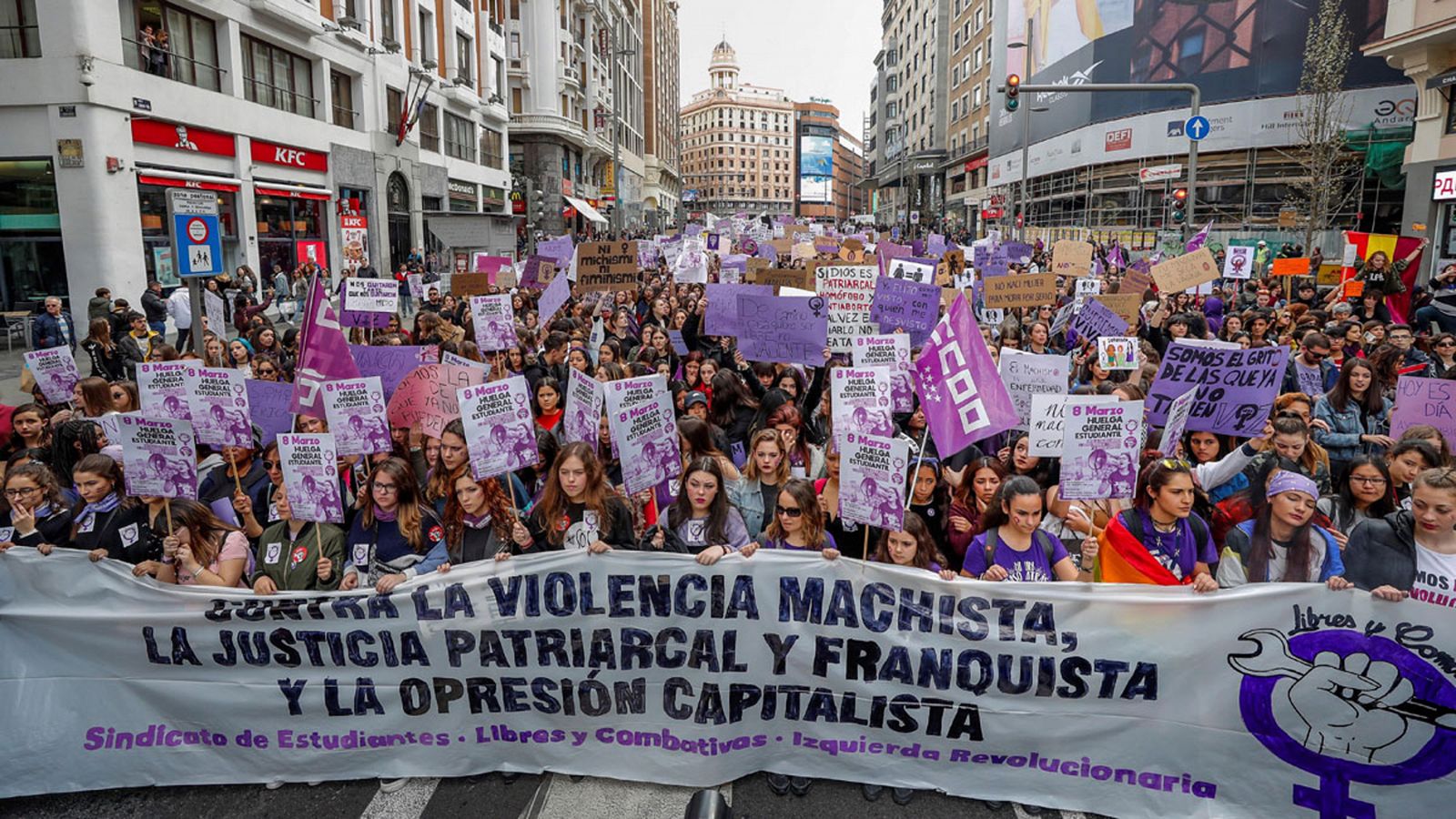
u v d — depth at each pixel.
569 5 60.19
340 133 31.38
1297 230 28.23
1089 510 5.21
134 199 20.56
